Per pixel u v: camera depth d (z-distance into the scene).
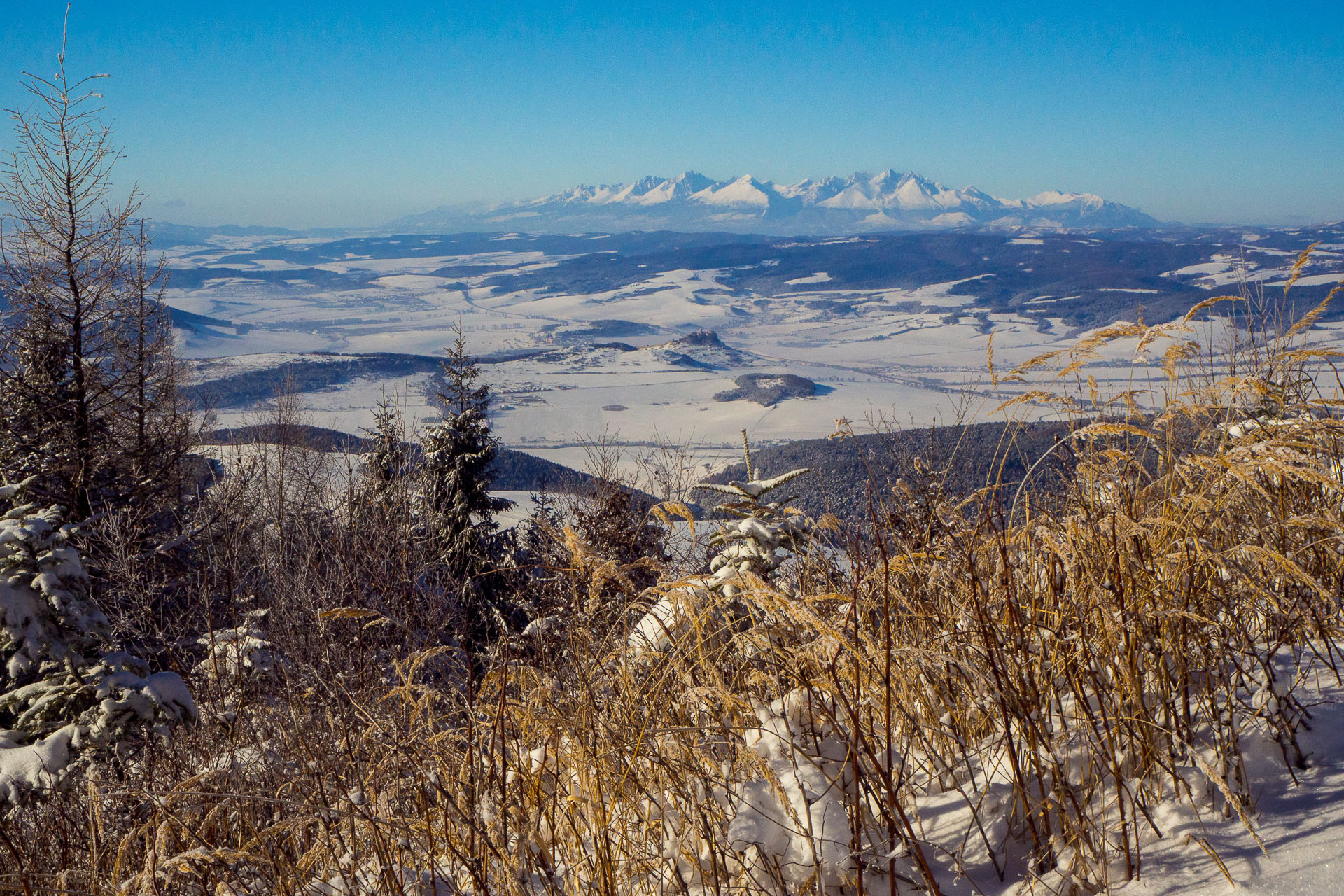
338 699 2.42
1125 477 2.41
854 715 1.83
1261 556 2.02
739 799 1.95
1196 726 2.12
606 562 2.26
